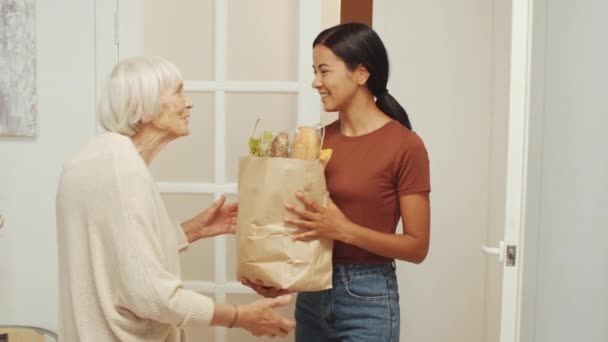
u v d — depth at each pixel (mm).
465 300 2570
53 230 2547
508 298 1730
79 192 1390
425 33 2516
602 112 1494
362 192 1646
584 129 1545
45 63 2500
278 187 1552
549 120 1656
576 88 1564
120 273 1356
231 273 2547
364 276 1677
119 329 1398
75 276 1401
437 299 2578
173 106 1516
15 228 2545
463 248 2557
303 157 1586
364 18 3254
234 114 2525
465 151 2531
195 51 2529
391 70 2527
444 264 2566
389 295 1694
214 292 2521
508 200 1721
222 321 1482
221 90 2490
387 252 1628
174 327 1577
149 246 1367
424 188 1656
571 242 1583
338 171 1683
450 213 2551
